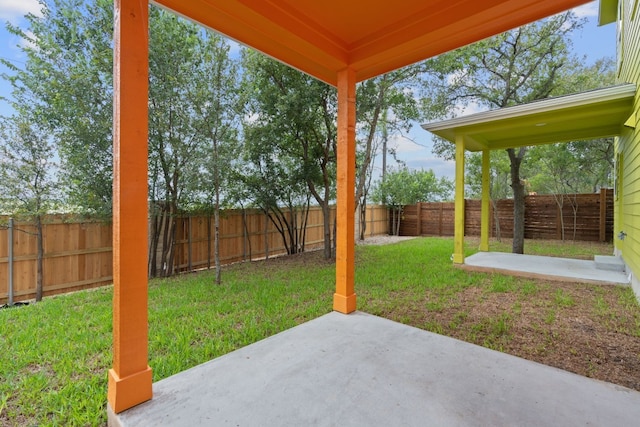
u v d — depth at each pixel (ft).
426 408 5.47
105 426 5.67
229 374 6.63
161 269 18.84
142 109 5.72
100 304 13.12
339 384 6.23
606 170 31.35
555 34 23.09
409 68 21.83
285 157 23.72
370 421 5.13
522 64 24.71
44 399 6.34
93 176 16.16
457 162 19.42
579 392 5.99
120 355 5.45
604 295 13.43
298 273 18.98
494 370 6.81
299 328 9.19
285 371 6.74
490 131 18.58
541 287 14.87
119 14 5.45
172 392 5.98
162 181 18.40
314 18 8.13
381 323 9.59
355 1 7.43
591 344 8.87
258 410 5.43
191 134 17.25
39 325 10.63
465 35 8.02
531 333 9.66
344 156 10.27
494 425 5.04
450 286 15.16
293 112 19.99
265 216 25.88
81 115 15.46
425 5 7.63
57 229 16.01
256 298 13.51
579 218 30.86
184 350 8.53
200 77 16.85
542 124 17.17
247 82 19.29
